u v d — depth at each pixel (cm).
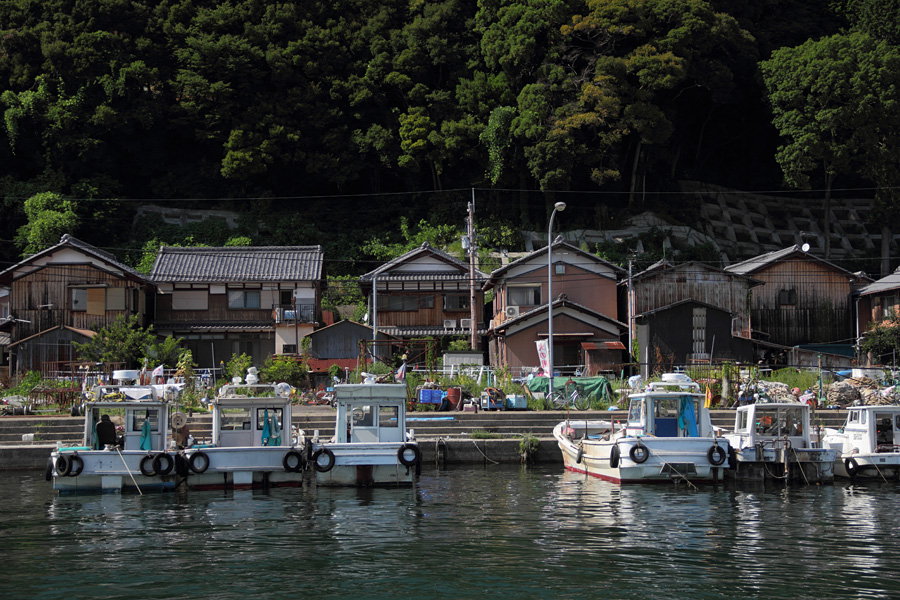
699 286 4153
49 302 4059
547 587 1161
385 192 6175
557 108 5441
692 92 6131
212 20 5675
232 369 3472
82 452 1925
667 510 1714
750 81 6019
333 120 5769
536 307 4191
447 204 5803
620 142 5781
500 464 2478
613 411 2762
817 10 6769
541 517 1634
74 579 1200
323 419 2688
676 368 3425
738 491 1969
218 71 5550
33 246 4934
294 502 1814
